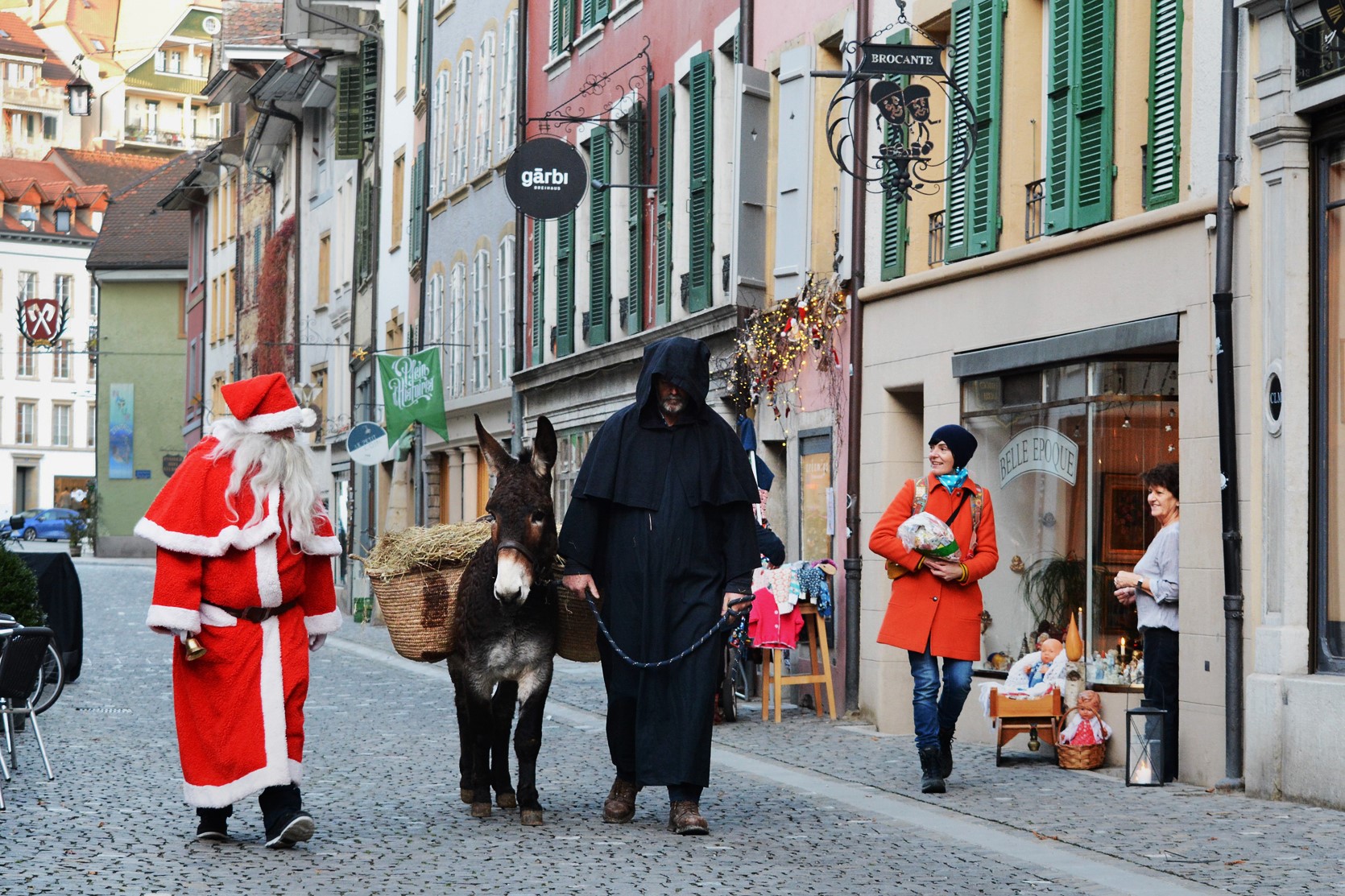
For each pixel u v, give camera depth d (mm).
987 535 11109
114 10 127625
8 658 11258
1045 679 12617
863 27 17062
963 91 15039
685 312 22844
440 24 37969
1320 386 10922
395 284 41500
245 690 8703
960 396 14875
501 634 9586
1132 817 10008
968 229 14812
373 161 43562
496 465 9453
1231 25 11406
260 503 8727
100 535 79562
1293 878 8039
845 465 17016
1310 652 10852
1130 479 12891
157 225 80625
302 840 8820
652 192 24516
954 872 8305
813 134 18422
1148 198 12453
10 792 11008
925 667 11070
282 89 49594
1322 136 10875
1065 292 13336
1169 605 11859
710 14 22156
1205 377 11656
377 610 33344
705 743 9430
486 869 8273
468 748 10531
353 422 45062
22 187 105188
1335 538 10820
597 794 11008
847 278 17344
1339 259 10867
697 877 8102
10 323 104688
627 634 9586
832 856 8734
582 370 27375
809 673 17562
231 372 63062
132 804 10445
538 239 30344
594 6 27078
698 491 9617
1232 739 11180
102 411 79750
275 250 54969
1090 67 13117
